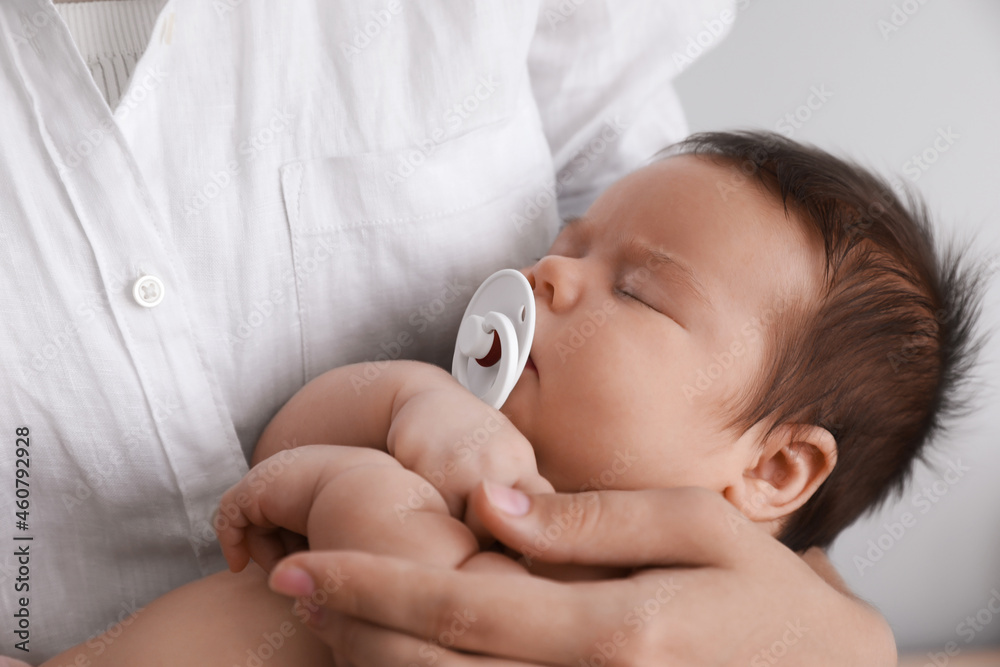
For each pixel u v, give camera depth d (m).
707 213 0.78
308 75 0.72
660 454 0.73
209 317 0.71
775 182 0.82
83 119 0.61
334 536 0.54
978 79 1.36
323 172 0.74
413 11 0.77
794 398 0.78
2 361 0.62
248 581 0.69
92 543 0.73
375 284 0.81
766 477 0.80
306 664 0.63
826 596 0.58
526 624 0.48
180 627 0.64
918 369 0.87
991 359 1.29
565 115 1.06
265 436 0.75
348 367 0.74
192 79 0.68
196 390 0.70
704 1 1.06
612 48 1.02
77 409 0.65
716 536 0.56
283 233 0.73
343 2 0.73
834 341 0.79
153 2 0.71
